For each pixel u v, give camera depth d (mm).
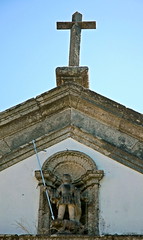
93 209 9688
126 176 10031
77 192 9758
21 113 10711
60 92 10898
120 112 10664
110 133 10586
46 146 10438
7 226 9523
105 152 10336
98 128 10648
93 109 10797
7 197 9836
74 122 10727
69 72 11359
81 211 9695
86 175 10047
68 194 9617
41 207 9680
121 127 10617
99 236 9008
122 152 10320
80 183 10078
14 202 9781
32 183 9992
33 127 10688
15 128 10641
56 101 10867
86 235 9055
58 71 11344
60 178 10211
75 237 9008
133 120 10602
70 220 9352
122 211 9625
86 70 11398
